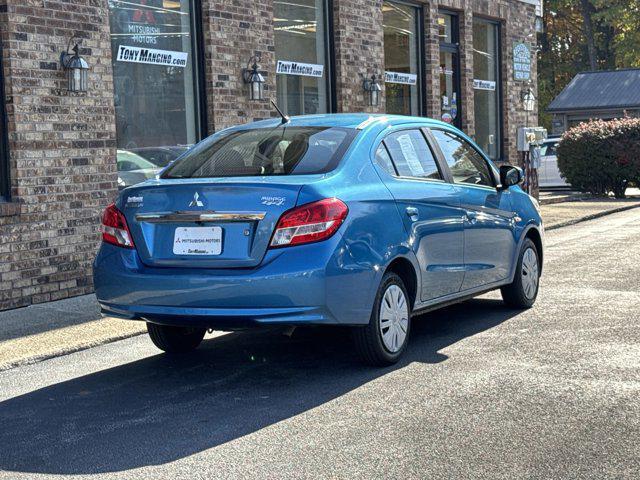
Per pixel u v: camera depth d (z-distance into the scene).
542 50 55.81
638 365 6.22
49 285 9.79
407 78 17.20
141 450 4.84
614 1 51.47
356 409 5.43
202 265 5.94
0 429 5.32
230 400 5.75
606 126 24.39
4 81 9.48
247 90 12.88
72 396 6.00
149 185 6.18
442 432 4.94
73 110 10.09
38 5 9.69
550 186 27.70
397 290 6.48
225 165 6.48
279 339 7.57
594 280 9.95
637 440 4.73
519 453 4.57
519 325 7.69
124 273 6.12
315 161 6.30
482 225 7.59
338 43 14.96
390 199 6.44
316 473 4.39
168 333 7.01
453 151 7.59
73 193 10.08
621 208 20.30
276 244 5.79
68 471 4.55
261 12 13.07
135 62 11.43
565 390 5.66
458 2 18.42
